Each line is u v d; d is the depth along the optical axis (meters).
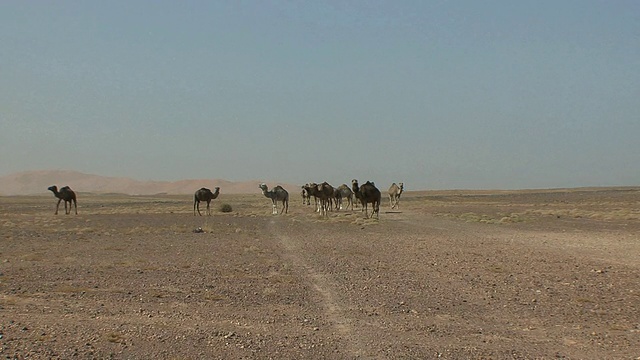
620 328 12.23
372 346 10.95
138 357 10.27
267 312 13.77
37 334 11.62
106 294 16.00
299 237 32.56
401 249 26.19
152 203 100.25
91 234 35.47
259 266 21.03
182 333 11.80
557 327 12.35
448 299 15.14
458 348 10.81
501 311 13.82
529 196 117.44
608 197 95.44
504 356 10.34
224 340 11.30
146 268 20.70
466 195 137.62
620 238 30.59
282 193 55.78
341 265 21.17
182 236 33.66
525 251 25.08
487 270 19.81
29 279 18.48
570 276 18.53
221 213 59.62
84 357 10.20
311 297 15.48
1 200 124.38
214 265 21.39
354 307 14.26
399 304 14.55
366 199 44.72
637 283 17.28
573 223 41.38
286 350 10.69
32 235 34.81
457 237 31.92
